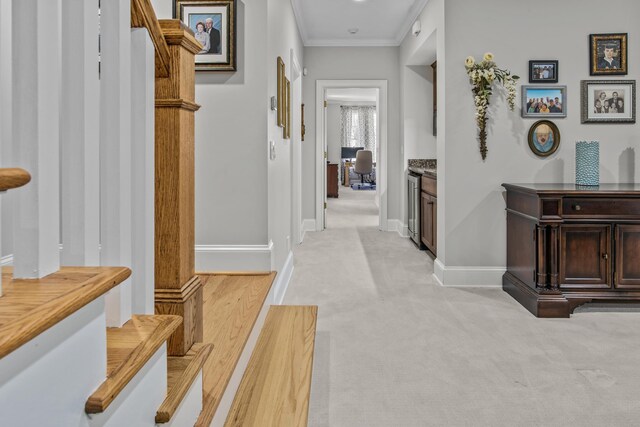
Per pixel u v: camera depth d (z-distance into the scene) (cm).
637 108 364
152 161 120
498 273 376
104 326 79
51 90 76
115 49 100
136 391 92
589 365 232
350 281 398
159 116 132
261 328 236
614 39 362
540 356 243
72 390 69
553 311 301
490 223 375
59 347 66
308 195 679
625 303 315
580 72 365
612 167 367
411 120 617
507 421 183
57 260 80
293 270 438
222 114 300
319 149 669
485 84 360
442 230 387
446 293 359
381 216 672
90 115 88
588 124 366
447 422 182
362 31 605
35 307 61
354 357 243
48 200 77
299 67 566
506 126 369
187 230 138
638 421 182
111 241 102
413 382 215
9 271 82
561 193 297
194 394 125
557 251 302
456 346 257
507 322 294
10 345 52
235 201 302
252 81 299
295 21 513
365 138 1453
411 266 453
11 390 55
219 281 276
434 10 420
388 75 653
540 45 365
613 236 302
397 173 662
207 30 295
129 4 104
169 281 133
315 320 254
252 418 158
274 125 331
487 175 373
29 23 72
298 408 165
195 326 141
